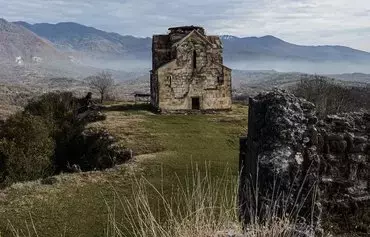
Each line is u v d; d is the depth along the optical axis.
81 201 20.09
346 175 10.55
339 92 46.72
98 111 54.81
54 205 19.56
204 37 53.84
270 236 7.26
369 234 9.92
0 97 117.06
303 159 8.71
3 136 34.72
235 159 29.92
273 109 9.16
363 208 10.39
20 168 31.52
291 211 8.00
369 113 11.40
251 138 10.10
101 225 16.92
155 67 57.28
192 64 53.81
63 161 40.25
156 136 38.50
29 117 37.00
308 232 7.40
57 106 52.34
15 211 18.77
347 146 10.55
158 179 23.67
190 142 36.50
